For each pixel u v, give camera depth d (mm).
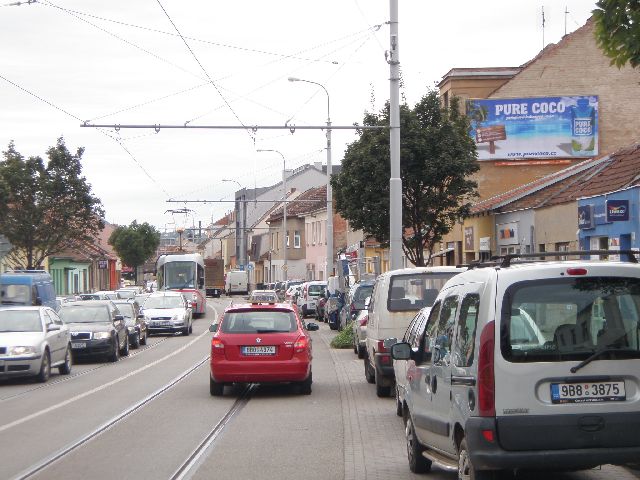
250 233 121938
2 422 15273
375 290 19156
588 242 25703
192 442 12969
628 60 11031
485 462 7559
